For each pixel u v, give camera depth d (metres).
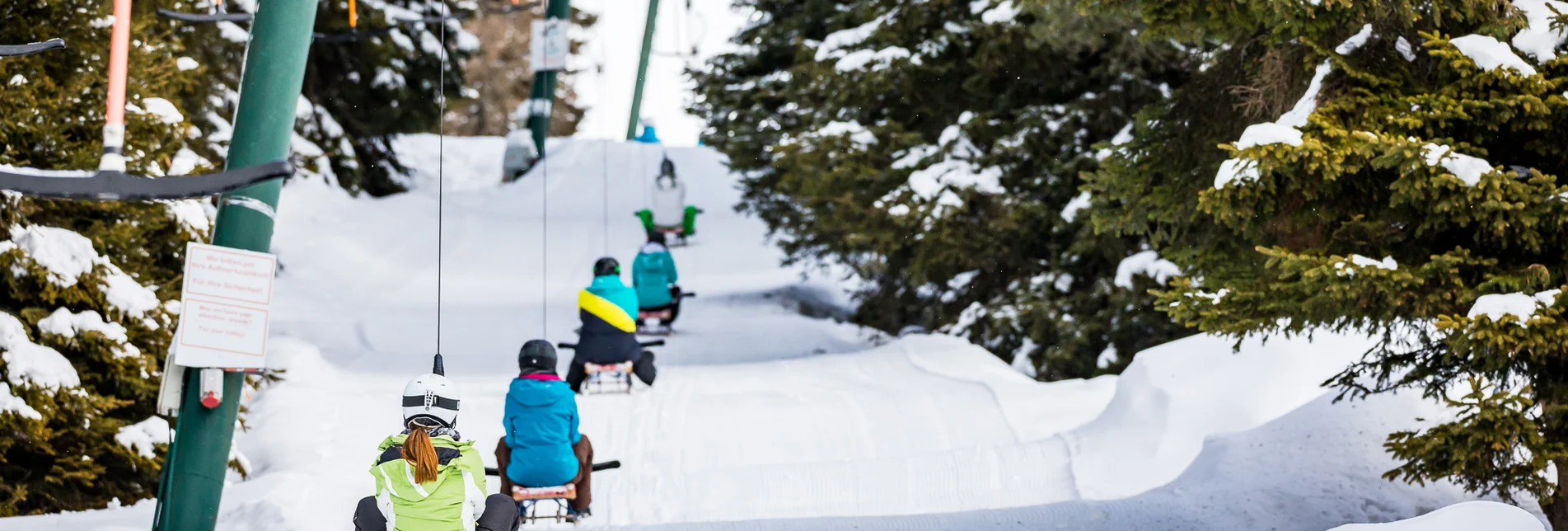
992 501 13.27
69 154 12.36
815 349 24.70
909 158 23.77
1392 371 11.41
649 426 16.45
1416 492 11.88
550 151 56.09
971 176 22.45
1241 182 9.38
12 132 11.98
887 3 24.95
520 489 11.48
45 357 11.83
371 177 42.34
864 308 28.50
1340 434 12.84
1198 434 14.12
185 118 16.70
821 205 25.61
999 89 23.92
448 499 7.68
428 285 30.78
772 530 11.52
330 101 38.78
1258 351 15.04
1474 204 9.04
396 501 7.66
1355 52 10.10
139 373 12.62
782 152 24.33
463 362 21.12
